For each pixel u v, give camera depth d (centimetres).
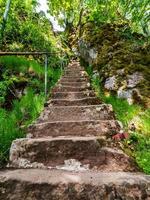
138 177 276
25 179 268
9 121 469
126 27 1242
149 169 337
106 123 450
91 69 1144
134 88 683
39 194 259
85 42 1412
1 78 748
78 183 261
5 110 622
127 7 1324
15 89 720
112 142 372
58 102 620
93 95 713
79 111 540
